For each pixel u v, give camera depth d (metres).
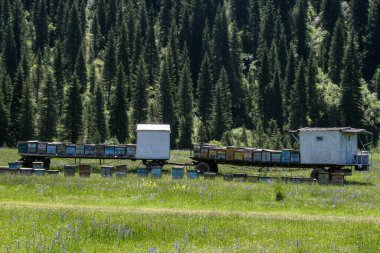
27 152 63.44
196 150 63.28
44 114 157.00
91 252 21.08
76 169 63.12
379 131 183.38
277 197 40.62
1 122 149.88
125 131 166.88
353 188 49.94
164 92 176.88
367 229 28.03
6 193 39.66
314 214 35.56
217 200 39.25
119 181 48.34
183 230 25.86
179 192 41.44
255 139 167.62
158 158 65.00
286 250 22.36
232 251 21.92
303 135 62.00
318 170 60.75
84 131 161.12
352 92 188.50
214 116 181.00
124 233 24.25
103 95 173.75
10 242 22.34
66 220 27.80
